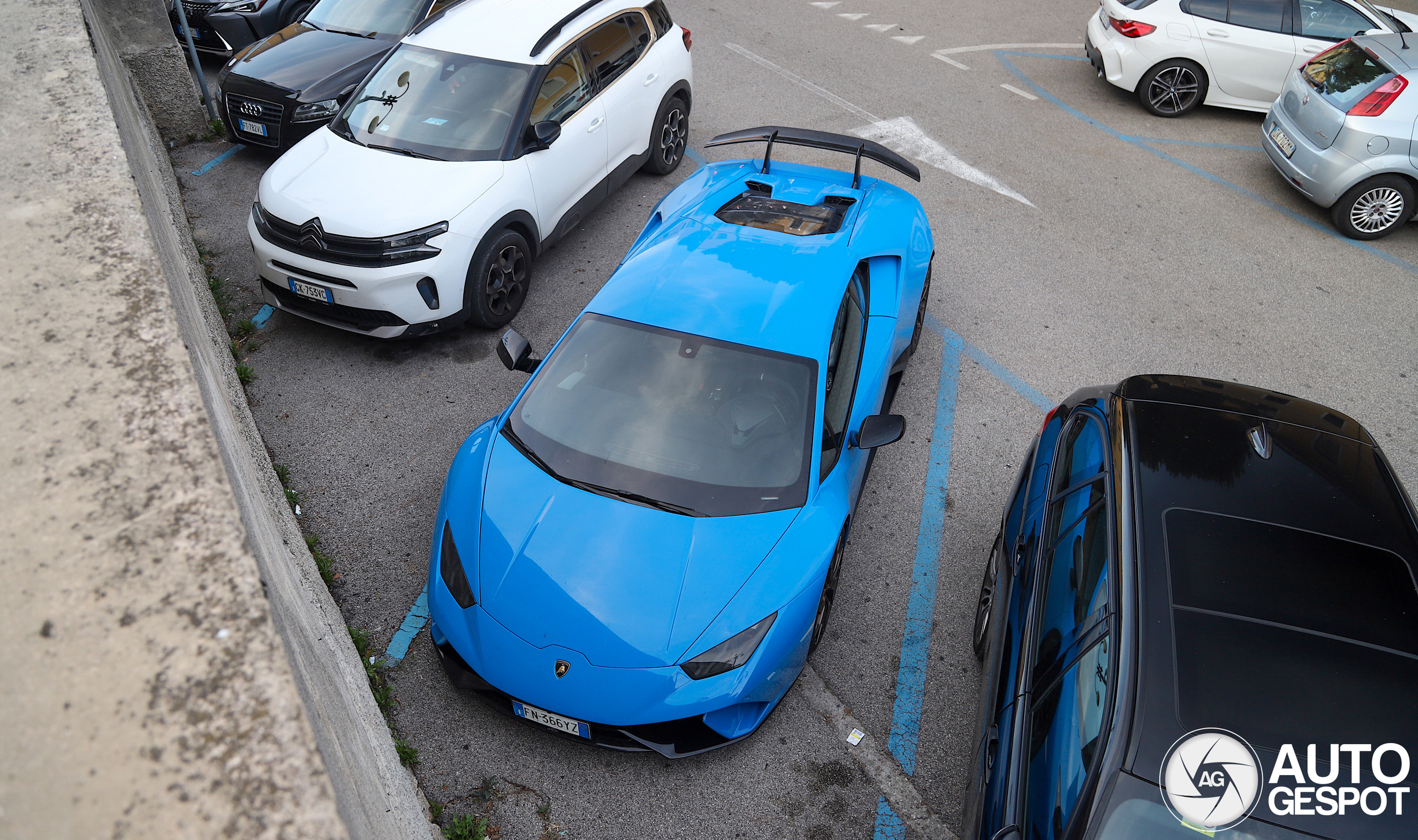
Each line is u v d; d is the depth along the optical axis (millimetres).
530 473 3553
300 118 7105
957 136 9086
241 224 6762
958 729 3570
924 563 4363
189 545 1599
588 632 3062
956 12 13234
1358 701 2285
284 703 1368
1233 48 9352
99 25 6512
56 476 1716
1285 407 3367
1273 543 2688
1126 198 8062
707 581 3215
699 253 4395
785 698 3629
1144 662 2396
